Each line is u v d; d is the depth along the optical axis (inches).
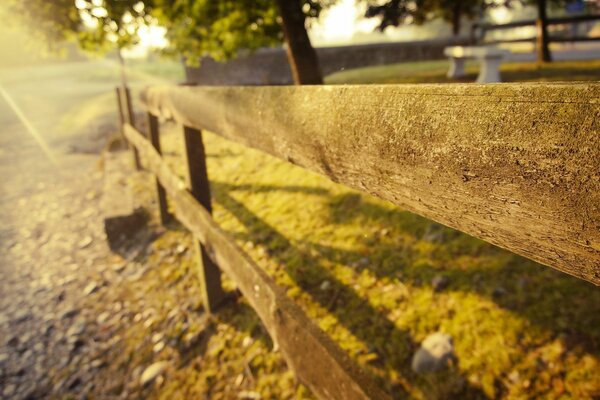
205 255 110.1
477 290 90.3
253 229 142.0
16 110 751.1
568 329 76.0
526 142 19.1
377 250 112.6
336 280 107.3
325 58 416.2
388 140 27.3
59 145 466.3
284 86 41.5
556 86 18.1
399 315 91.5
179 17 189.5
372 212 128.0
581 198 17.4
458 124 22.3
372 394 37.6
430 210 26.0
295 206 146.8
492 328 81.0
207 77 404.8
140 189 227.8
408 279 99.7
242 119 51.5
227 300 118.1
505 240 21.9
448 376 76.0
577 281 85.5
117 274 164.9
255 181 179.8
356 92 30.4
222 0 185.6
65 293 164.1
